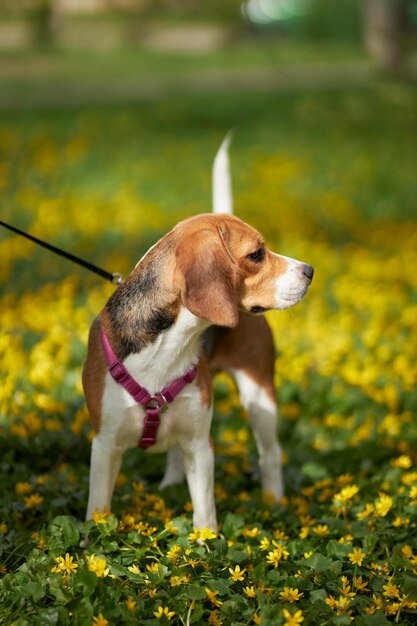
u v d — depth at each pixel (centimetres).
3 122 1877
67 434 598
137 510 501
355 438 641
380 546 480
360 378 710
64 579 414
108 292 876
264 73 2847
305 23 3859
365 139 1764
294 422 678
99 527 445
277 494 554
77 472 557
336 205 1283
